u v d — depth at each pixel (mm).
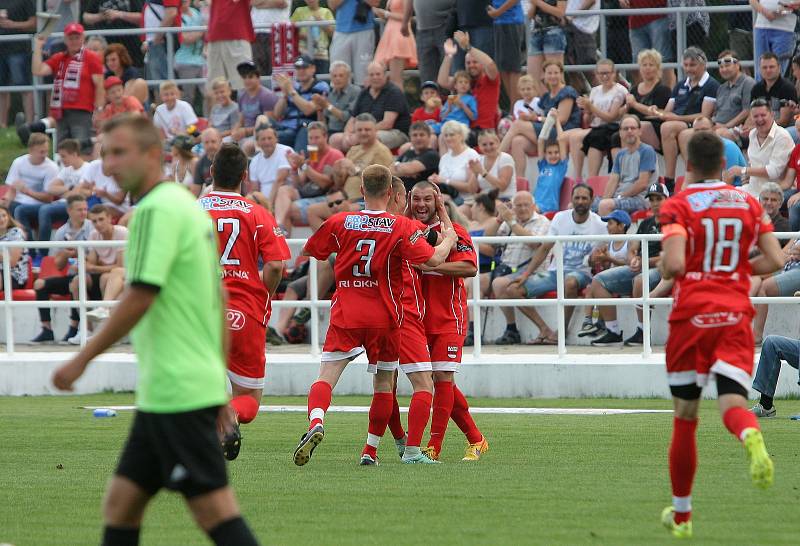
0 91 63094
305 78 52438
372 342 24641
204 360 12500
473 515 19312
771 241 17594
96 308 44625
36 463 25750
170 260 12266
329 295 44781
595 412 34469
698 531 17719
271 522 18844
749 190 43062
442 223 25750
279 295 44969
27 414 35438
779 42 48281
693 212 17359
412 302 25312
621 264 41750
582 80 52281
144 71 61375
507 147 48812
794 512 19281
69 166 51500
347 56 55625
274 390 40844
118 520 12703
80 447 28281
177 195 12648
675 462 17094
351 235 24406
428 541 17188
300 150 51125
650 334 40656
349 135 50125
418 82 56250
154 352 12391
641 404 36469
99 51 58250
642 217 43469
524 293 42312
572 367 38656
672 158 45875
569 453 26656
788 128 44625
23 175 51938
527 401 38094
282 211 46875
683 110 46969
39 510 20172
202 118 56000
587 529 18016
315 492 21734
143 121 12797
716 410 34562
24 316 48312
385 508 20031
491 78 50125
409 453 25625
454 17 51781
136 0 63094
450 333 25953
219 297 13023
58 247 42625
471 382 39438
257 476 23766
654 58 48125
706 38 52156
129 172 12664
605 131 46406
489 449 27578
